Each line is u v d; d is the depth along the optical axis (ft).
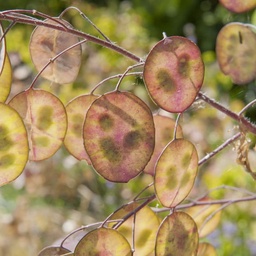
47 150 1.55
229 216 3.53
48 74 1.67
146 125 1.47
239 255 3.41
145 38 5.40
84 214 4.22
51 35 1.65
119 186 4.17
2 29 1.48
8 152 1.45
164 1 6.36
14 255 4.01
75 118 1.63
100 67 4.33
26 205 4.25
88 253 1.49
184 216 1.52
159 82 1.45
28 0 6.14
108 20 5.24
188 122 3.82
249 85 3.35
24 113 1.52
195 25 6.41
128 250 1.51
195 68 1.47
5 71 1.51
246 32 1.84
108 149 1.46
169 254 1.52
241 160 1.65
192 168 1.50
